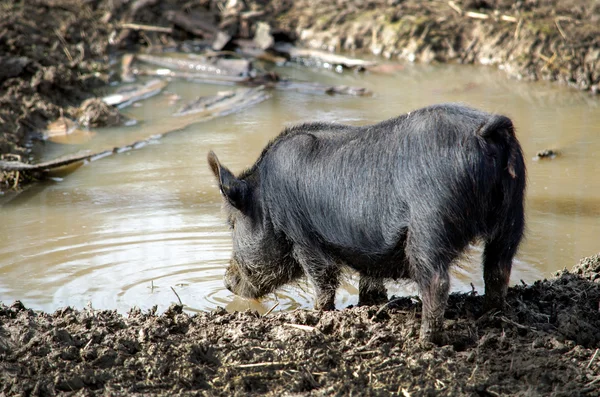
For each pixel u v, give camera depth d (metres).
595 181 30.22
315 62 50.25
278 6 55.91
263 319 19.83
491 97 41.28
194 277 23.61
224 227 27.06
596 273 21.69
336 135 19.03
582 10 49.81
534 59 45.84
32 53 42.47
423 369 16.56
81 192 30.53
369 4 54.84
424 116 17.41
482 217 16.97
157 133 37.16
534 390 15.61
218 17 53.59
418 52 49.88
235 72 46.22
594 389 15.69
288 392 15.99
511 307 19.31
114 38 49.72
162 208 28.80
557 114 38.41
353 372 16.64
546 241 25.25
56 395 15.98
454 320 18.89
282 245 20.58
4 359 17.34
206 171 32.38
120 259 24.61
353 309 19.95
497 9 51.25
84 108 38.50
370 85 44.69
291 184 19.25
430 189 16.77
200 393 15.91
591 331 18.02
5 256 24.78
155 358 17.20
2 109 36.66
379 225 17.66
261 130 37.03
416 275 17.30
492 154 16.56
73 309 20.55
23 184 31.52
